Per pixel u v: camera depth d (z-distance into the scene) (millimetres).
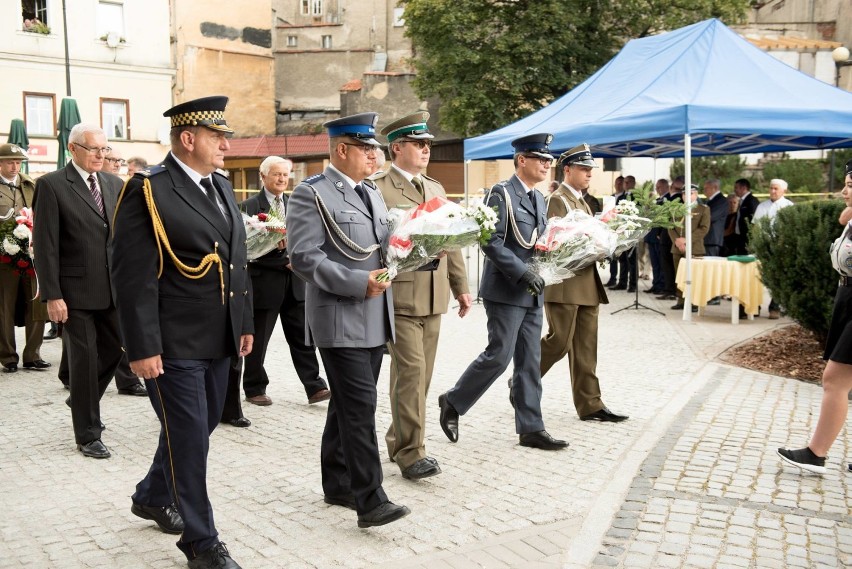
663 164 27875
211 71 35844
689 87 11258
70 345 5371
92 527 4105
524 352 5402
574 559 3670
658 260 14867
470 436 5727
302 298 6625
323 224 3926
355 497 3932
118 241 3451
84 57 30172
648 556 3707
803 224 8234
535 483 4715
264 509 4340
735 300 11055
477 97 22438
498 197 5219
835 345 4730
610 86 12672
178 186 3568
